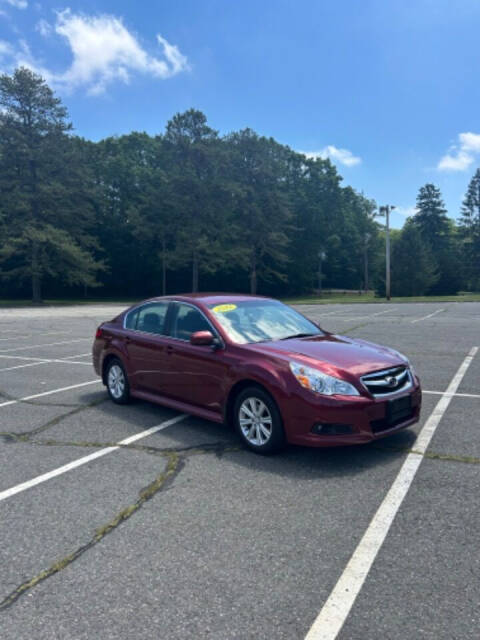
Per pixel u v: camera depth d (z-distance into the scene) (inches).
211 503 153.6
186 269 2758.4
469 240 3021.7
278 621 100.6
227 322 225.1
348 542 129.8
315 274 2987.2
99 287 2733.8
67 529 140.1
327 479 169.3
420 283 2256.4
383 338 539.8
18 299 2440.9
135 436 220.8
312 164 2915.8
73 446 210.1
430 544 128.3
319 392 176.9
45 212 1823.3
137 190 2482.8
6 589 113.3
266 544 129.6
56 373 381.1
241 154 2268.7
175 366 232.4
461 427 223.1
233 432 223.5
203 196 2071.9
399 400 187.2
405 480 167.5
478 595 107.7
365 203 3454.7
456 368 362.6
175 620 101.6
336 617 101.4
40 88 1806.1
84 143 2429.9
